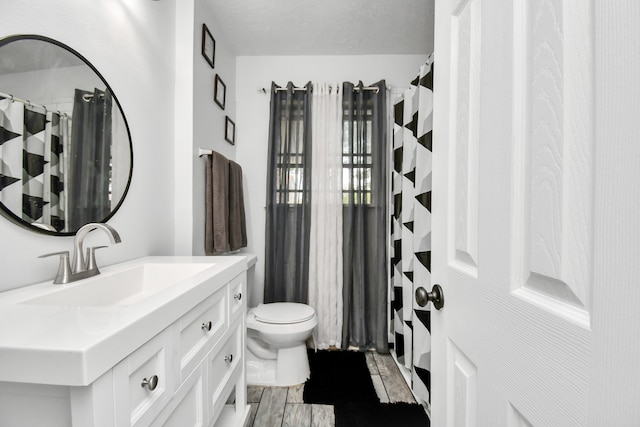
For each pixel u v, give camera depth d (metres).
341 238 2.27
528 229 0.42
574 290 0.34
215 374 0.96
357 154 2.27
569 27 0.36
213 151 1.70
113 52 1.15
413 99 1.81
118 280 0.99
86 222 1.01
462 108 0.62
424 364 1.53
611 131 0.30
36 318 0.53
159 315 0.60
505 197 0.47
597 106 0.32
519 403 0.43
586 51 0.33
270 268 2.23
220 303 1.00
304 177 2.25
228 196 1.88
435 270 0.75
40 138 0.84
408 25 2.01
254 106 2.38
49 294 0.73
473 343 0.56
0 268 0.74
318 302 2.25
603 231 0.31
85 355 0.41
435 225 0.75
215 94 1.90
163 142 1.50
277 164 2.29
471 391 0.58
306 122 2.25
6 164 0.75
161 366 0.63
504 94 0.47
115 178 1.15
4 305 0.61
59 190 0.91
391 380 1.80
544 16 0.40
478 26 0.56
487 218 0.52
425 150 1.55
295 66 2.38
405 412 1.49
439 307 0.71
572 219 0.35
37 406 0.46
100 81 1.07
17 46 0.78
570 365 0.34
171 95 1.58
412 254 1.80
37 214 0.83
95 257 1.03
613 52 0.30
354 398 1.60
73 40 0.96
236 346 1.18
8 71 0.75
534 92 0.41
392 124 2.35
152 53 1.41
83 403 0.43
